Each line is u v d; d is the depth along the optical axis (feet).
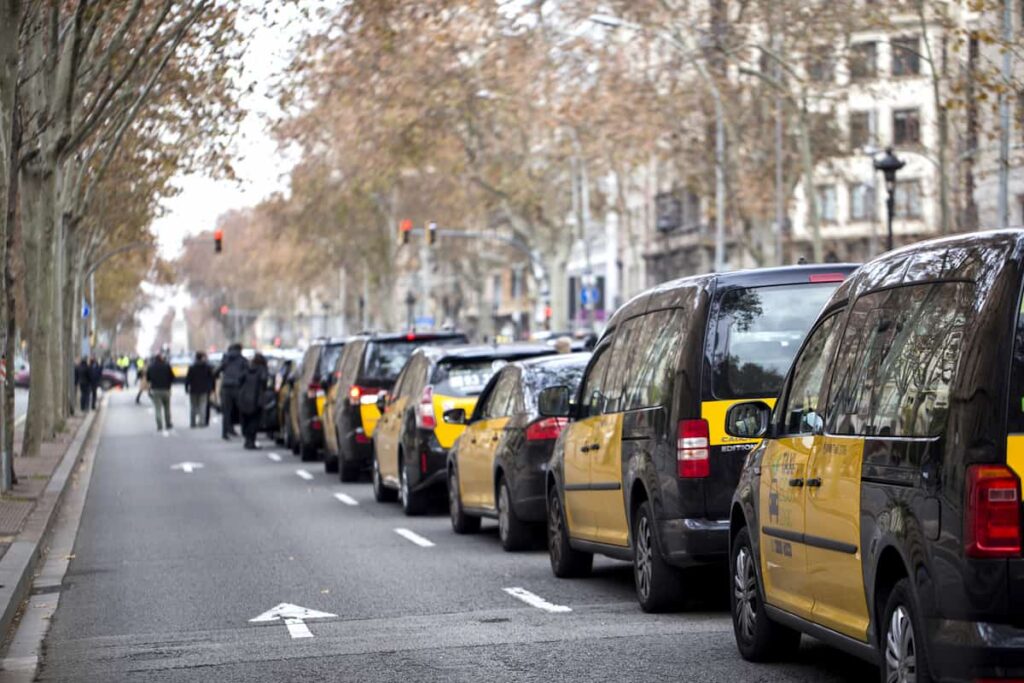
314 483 192.34
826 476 57.11
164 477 205.67
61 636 81.10
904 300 53.11
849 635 55.36
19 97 150.41
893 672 50.44
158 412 348.59
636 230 631.97
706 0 322.14
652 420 79.61
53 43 184.34
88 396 424.46
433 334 190.70
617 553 87.40
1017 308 45.98
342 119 405.80
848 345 57.82
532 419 110.93
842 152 377.91
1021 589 45.11
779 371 76.18
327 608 87.92
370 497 169.89
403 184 603.67
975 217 288.10
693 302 77.77
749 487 67.05
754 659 67.00
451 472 131.13
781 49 313.32
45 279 207.21
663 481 77.46
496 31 370.53
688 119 369.09
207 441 301.22
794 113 352.28
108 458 248.93
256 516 148.97
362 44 355.15
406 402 149.79
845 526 54.90
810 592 59.57
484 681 64.03
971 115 249.14
